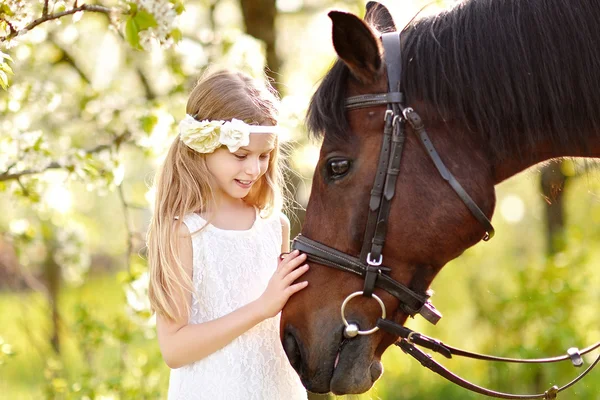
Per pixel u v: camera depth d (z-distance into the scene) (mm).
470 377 6684
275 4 5262
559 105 2139
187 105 2424
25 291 5523
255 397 2307
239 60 4086
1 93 3807
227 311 2338
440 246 2160
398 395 6434
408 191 2137
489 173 2193
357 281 2184
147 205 4812
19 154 3451
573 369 5875
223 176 2334
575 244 6465
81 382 4312
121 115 4230
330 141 2168
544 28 2145
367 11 2535
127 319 4578
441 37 2189
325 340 2184
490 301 6703
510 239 8516
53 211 4742
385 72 2162
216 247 2354
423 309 2195
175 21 1961
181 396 2312
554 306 5934
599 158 2320
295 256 2242
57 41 4695
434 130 2152
